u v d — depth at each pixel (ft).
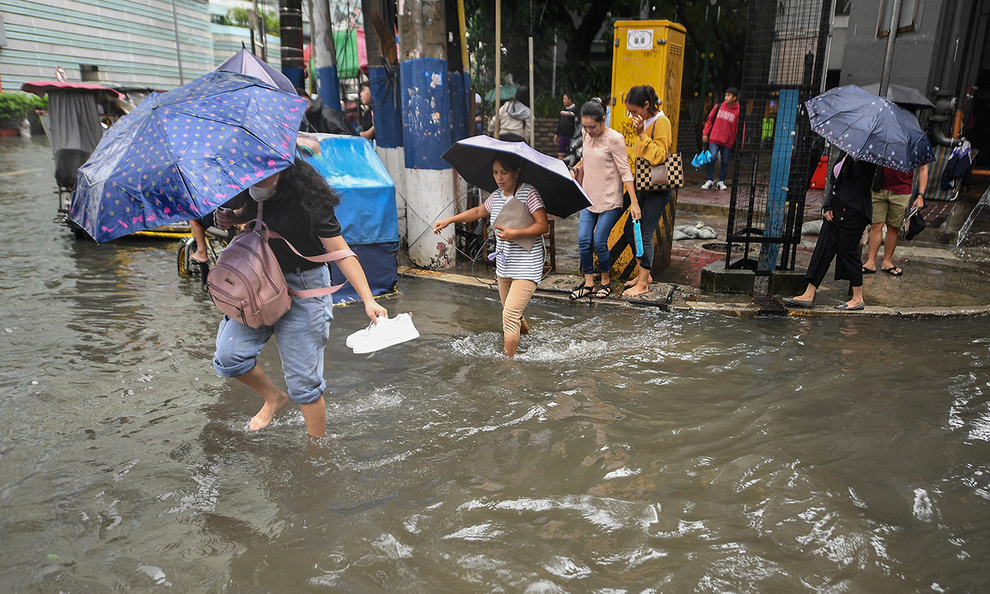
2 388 13.17
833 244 18.53
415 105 22.97
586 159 19.35
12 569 7.88
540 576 7.79
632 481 10.02
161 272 23.36
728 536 8.64
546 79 64.39
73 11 75.41
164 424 11.81
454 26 24.36
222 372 10.50
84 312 18.40
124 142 8.39
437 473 10.22
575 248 27.55
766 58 19.71
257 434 11.46
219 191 7.88
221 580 7.75
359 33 41.83
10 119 75.25
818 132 17.56
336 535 8.62
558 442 11.27
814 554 8.29
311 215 9.61
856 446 11.16
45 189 42.32
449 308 19.61
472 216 16.26
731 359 15.29
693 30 71.87
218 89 8.94
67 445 10.97
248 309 9.46
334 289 10.48
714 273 20.42
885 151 16.51
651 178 19.24
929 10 33.37
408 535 8.62
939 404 12.82
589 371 14.60
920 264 24.80
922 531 8.80
